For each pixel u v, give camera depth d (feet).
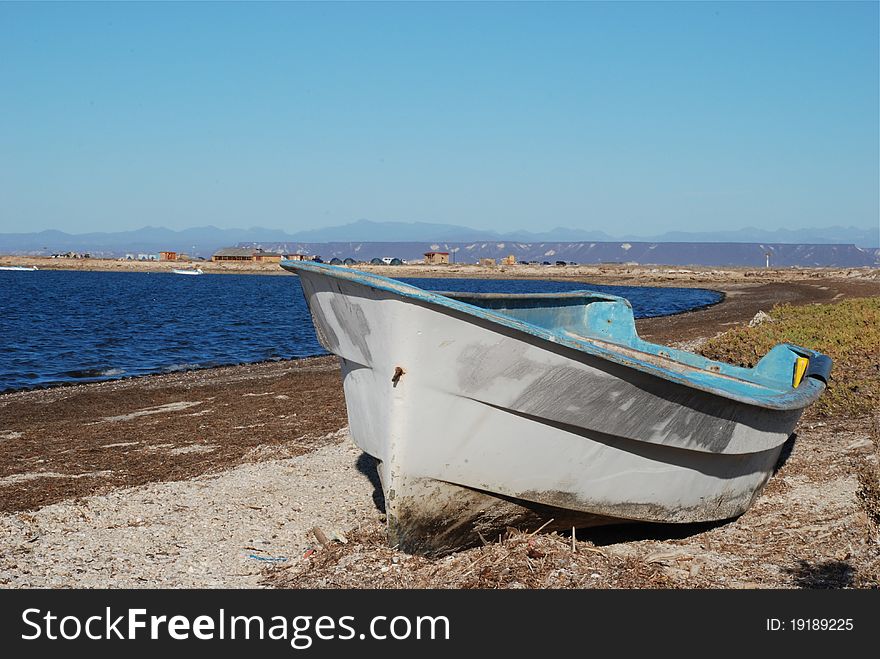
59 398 56.13
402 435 20.34
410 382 19.83
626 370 20.01
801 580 20.21
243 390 57.41
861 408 37.55
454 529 21.81
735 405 22.45
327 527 25.09
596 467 21.72
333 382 60.34
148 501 27.99
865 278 276.82
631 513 22.77
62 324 129.39
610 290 295.89
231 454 35.86
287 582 20.88
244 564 22.30
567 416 20.62
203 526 25.31
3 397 57.41
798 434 34.09
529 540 22.25
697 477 23.45
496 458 20.93
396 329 19.54
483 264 515.91
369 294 19.86
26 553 23.13
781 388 31.27
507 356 19.57
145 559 22.66
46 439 41.16
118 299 209.26
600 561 21.40
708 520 24.44
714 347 59.77
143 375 71.61
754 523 25.03
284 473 31.17
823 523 23.97
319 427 41.63
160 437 40.91
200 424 44.24
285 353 92.58
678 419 21.59
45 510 27.07
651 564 21.56
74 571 21.83
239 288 298.97
